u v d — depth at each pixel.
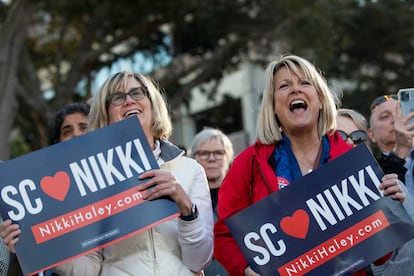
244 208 3.62
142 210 3.32
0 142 11.91
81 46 15.45
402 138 3.99
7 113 12.05
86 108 5.02
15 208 3.30
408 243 3.52
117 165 3.37
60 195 3.32
